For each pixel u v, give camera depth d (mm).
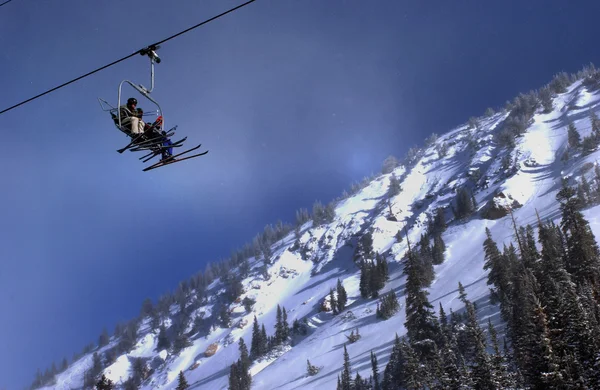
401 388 51188
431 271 106188
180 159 13109
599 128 145250
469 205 141875
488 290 76188
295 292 173375
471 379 31688
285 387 86938
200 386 129250
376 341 84688
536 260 55812
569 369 28016
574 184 119875
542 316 31281
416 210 188125
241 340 118500
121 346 196625
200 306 198375
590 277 47250
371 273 123250
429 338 50594
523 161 153875
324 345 101812
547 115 196125
